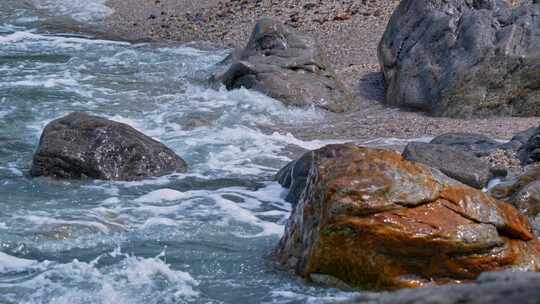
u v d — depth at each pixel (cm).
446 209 864
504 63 1644
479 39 1684
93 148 1274
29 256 957
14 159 1369
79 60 2125
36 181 1249
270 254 962
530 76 1642
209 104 1738
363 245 850
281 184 1246
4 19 2595
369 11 2423
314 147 1481
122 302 846
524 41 1666
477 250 854
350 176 870
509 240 879
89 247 987
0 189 1209
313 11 2472
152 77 1964
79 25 2559
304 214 908
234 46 2316
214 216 1113
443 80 1681
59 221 1059
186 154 1407
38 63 2084
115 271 917
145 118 1631
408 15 1858
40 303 841
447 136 1379
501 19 1728
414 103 1716
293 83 1758
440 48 1741
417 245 842
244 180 1280
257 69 1789
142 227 1060
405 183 866
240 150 1445
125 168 1272
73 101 1736
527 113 1652
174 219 1098
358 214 850
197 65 2094
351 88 1872
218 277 905
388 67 1828
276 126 1628
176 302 848
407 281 845
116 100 1758
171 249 984
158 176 1284
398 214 851
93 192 1205
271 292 864
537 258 880
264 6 2578
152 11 2672
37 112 1650
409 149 1224
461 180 1173
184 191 1223
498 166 1234
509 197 1084
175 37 2417
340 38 2244
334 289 866
